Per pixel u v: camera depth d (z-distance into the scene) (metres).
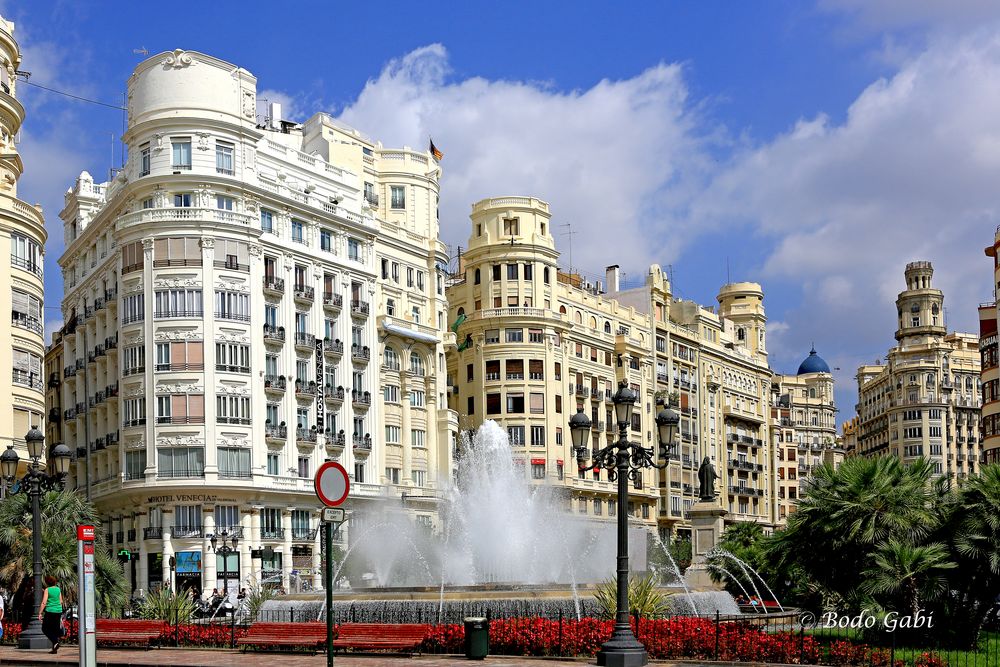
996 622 37.41
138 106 77.69
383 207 94.94
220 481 72.81
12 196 57.56
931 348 168.25
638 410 115.31
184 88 76.38
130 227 75.56
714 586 49.47
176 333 73.94
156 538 72.88
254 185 77.31
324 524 21.45
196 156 75.94
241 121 78.31
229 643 34.47
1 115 59.16
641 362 117.25
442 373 93.44
